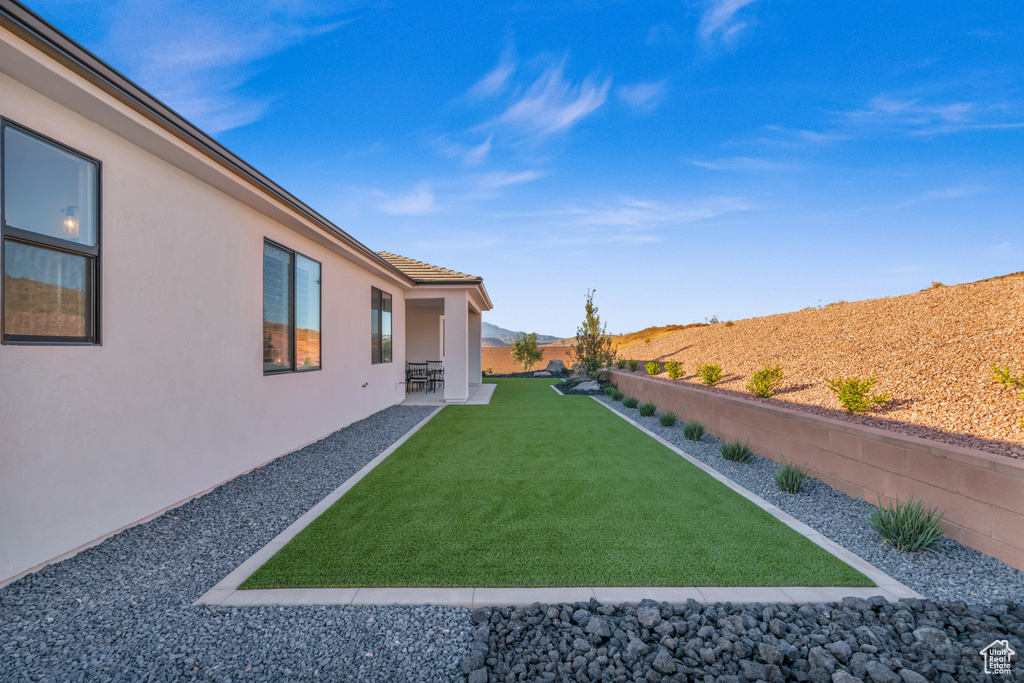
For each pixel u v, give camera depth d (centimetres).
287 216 582
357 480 498
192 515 395
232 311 509
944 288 1400
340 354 808
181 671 200
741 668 203
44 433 295
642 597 258
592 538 342
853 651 214
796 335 1515
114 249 353
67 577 283
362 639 222
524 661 208
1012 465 298
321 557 311
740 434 659
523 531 356
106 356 343
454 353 1174
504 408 1068
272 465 565
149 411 386
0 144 274
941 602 254
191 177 444
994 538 310
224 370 493
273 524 374
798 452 535
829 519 386
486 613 243
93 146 335
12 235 281
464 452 627
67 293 319
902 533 325
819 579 280
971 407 648
